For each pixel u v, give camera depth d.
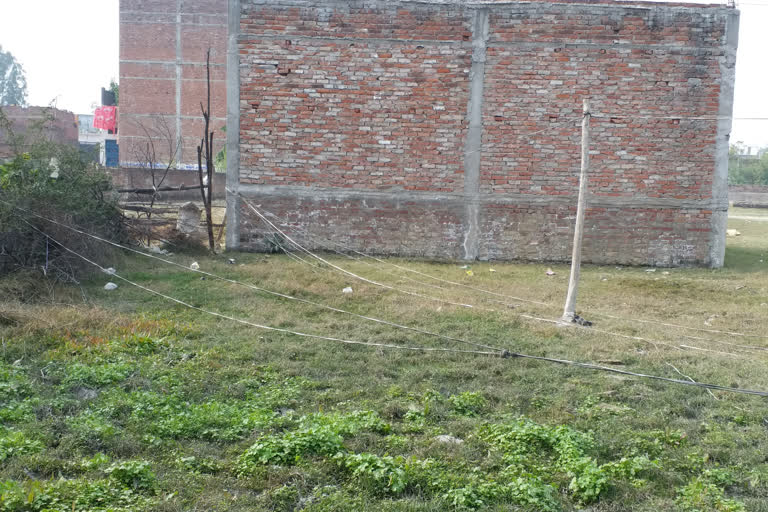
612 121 14.51
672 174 14.62
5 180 10.87
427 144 14.55
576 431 5.62
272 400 6.13
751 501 4.65
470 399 6.29
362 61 14.41
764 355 8.32
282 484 4.62
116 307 9.21
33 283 9.43
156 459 4.91
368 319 9.27
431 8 14.33
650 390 6.84
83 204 11.84
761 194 35.09
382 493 4.52
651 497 4.69
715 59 14.42
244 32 14.35
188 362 7.10
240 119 14.52
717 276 13.70
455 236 14.73
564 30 14.34
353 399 6.34
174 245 13.92
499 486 4.57
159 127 38.06
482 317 9.56
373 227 14.72
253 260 13.57
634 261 14.77
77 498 4.07
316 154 14.59
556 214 14.70
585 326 9.29
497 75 14.43
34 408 5.61
